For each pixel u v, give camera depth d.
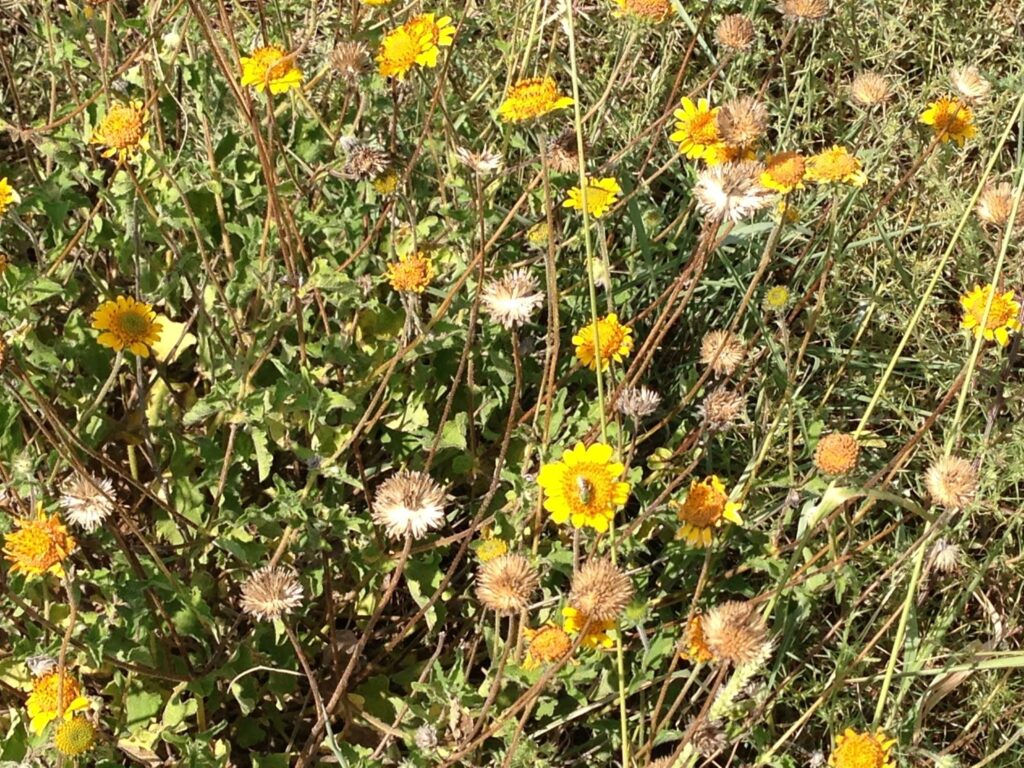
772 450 0.65
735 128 0.56
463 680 0.54
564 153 0.61
